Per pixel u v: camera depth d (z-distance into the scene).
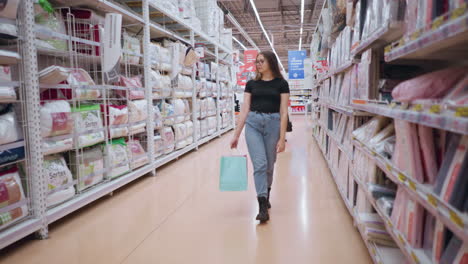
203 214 2.77
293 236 2.30
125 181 3.51
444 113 0.89
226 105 9.20
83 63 3.74
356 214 2.20
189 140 5.77
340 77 3.35
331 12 3.78
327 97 4.53
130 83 3.76
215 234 2.36
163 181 3.92
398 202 1.50
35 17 2.63
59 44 2.83
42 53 2.98
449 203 0.92
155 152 4.43
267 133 2.57
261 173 2.52
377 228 1.86
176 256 2.04
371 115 2.38
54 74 2.40
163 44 5.09
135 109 3.78
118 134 3.50
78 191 2.88
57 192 2.53
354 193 2.45
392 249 1.74
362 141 2.04
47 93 2.73
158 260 1.99
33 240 2.31
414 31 1.15
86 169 2.96
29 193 2.30
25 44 2.24
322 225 2.49
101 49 3.20
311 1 12.97
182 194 3.37
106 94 3.64
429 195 1.06
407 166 1.30
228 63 9.45
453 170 0.97
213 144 7.02
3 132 2.06
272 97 2.54
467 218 0.82
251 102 2.62
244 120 2.68
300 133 8.97
